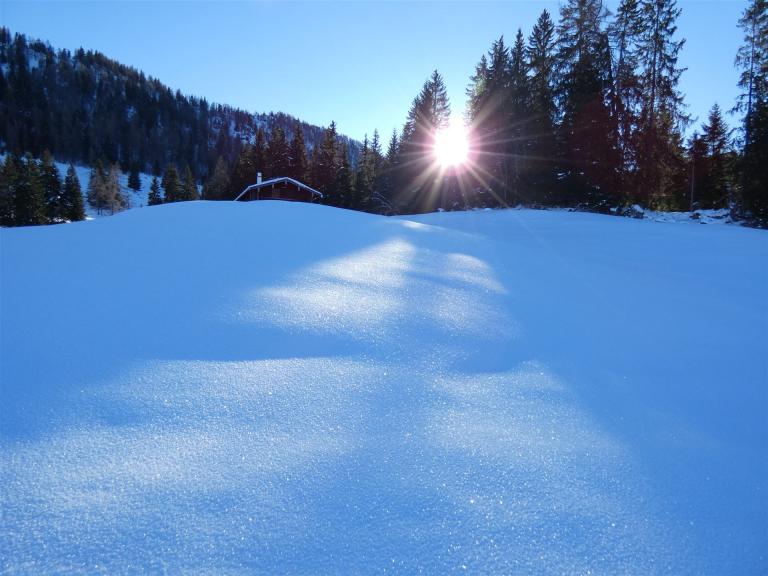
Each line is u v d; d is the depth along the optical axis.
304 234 5.30
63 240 4.47
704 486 1.51
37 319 2.48
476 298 3.69
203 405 1.72
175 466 1.35
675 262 7.45
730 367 2.76
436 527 1.20
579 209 20.55
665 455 1.70
